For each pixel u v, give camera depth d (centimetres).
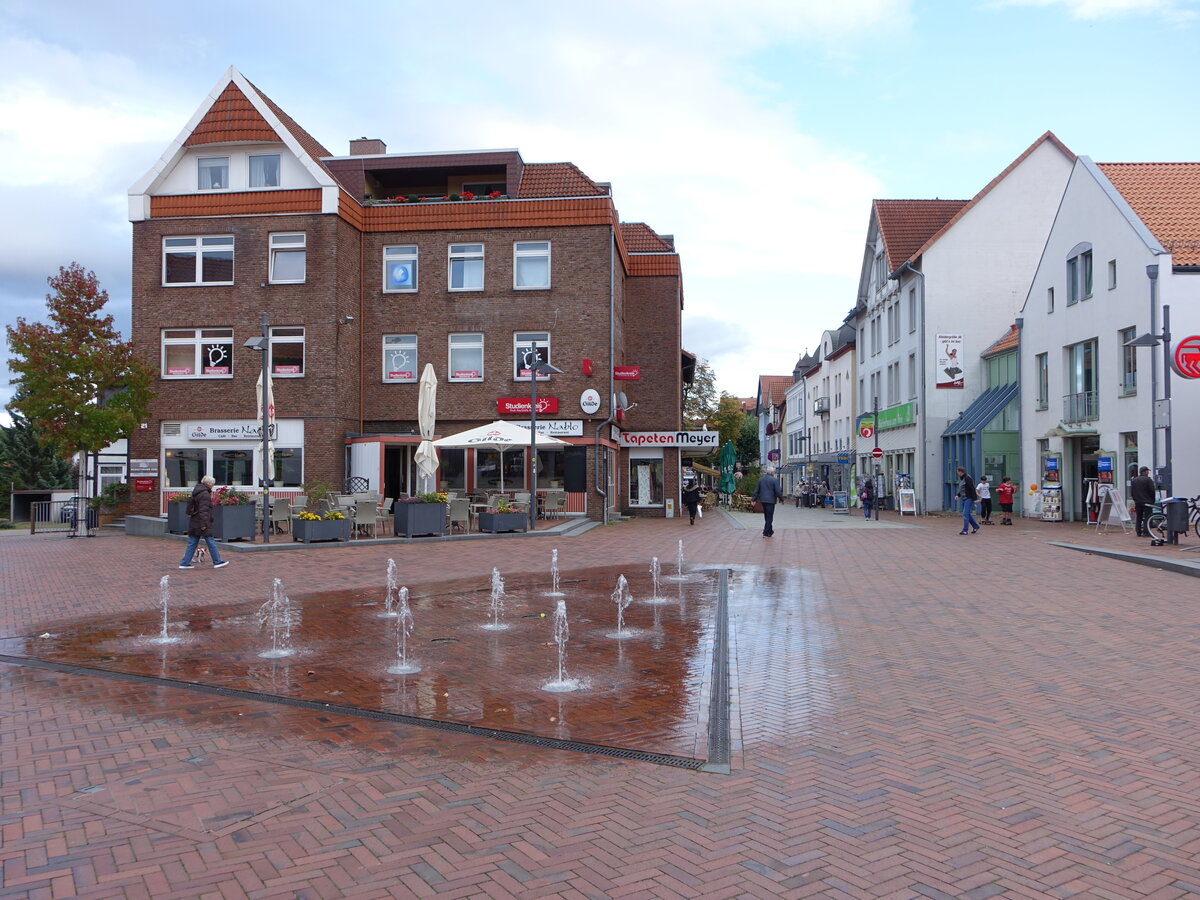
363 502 2052
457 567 1611
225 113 2773
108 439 2547
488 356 2892
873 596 1228
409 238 2919
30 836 445
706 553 1852
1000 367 3531
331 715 663
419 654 880
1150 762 547
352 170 3016
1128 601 1164
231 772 537
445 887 389
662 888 388
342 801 488
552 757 562
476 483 2886
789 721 639
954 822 456
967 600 1186
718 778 522
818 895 381
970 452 3416
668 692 725
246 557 1775
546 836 441
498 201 2905
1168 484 2050
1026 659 837
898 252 4169
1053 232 2995
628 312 3488
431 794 498
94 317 2595
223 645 932
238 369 2772
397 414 2906
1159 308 2369
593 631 997
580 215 2881
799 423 7975
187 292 2784
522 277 2911
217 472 2783
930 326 3684
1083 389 2812
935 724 629
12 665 848
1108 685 738
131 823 460
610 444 3038
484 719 650
